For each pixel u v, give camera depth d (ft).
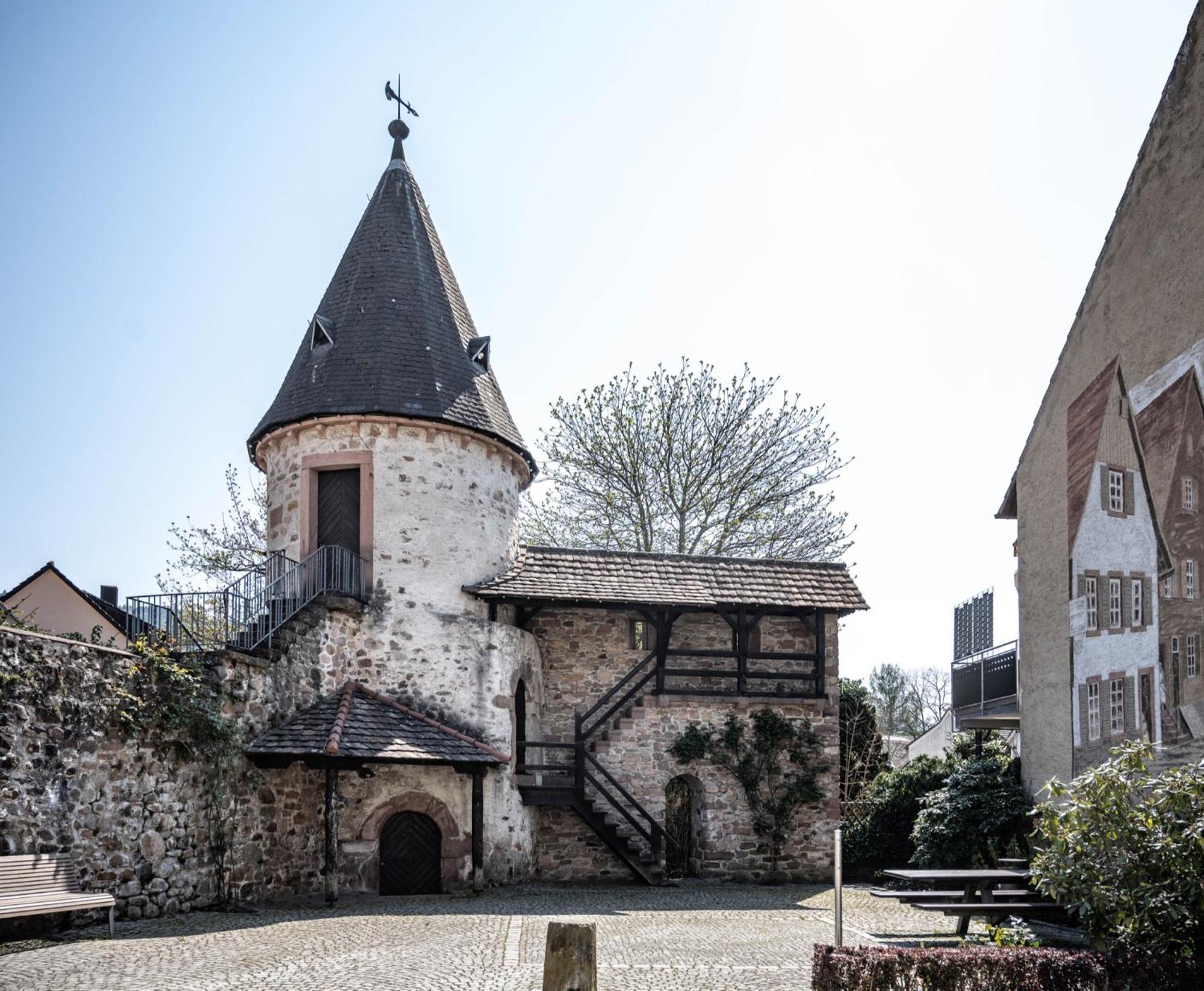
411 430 58.95
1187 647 41.27
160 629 47.73
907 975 27.30
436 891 54.19
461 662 57.82
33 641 37.40
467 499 60.18
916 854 56.13
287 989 29.55
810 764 64.95
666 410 88.33
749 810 63.67
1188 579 41.34
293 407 59.26
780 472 89.20
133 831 41.24
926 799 58.70
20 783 36.29
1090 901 32.09
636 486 89.25
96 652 40.34
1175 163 43.93
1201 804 32.40
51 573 68.54
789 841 64.18
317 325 61.00
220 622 54.08
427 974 31.71
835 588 67.26
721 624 66.49
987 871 41.22
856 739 88.07
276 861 49.83
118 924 39.68
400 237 64.80
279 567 57.57
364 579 57.11
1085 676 48.26
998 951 28.45
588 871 61.57
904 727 164.25
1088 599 48.37
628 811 61.62
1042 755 51.55
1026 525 54.29
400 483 58.34
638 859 59.62
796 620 67.67
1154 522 43.70
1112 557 46.60
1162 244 44.50
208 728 45.52
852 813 77.51
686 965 34.12
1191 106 43.19
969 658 68.33
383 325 60.75
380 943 36.04
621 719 62.85
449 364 61.67
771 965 34.22
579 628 65.26
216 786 45.91
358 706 53.01
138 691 42.29
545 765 59.11
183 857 43.91
